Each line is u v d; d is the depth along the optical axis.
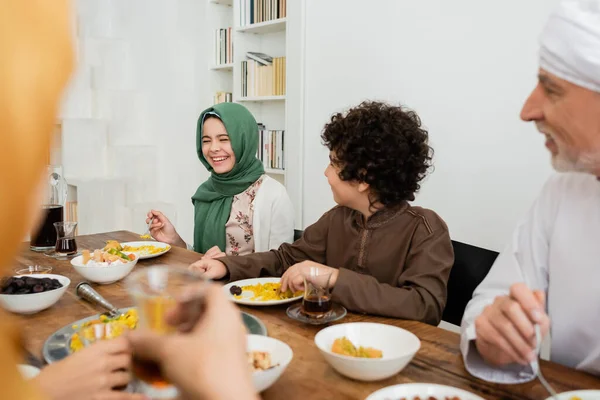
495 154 2.55
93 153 4.12
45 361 0.92
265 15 3.76
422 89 2.83
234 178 2.32
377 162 1.40
